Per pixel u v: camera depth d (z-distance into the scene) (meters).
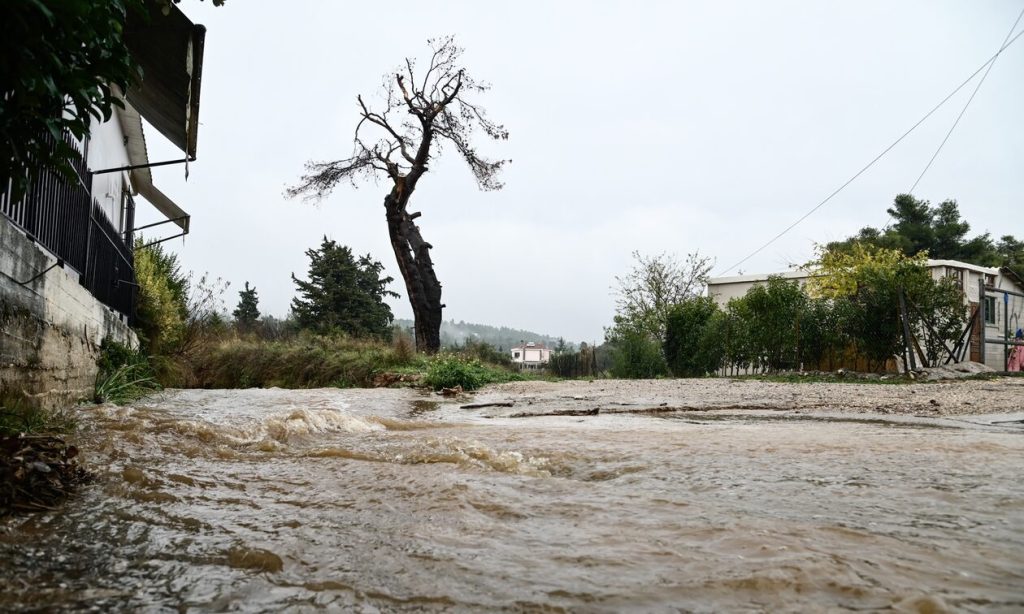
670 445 4.21
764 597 1.62
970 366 15.10
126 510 2.63
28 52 2.83
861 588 1.65
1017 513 2.40
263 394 11.27
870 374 14.73
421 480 3.14
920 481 2.97
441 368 14.64
